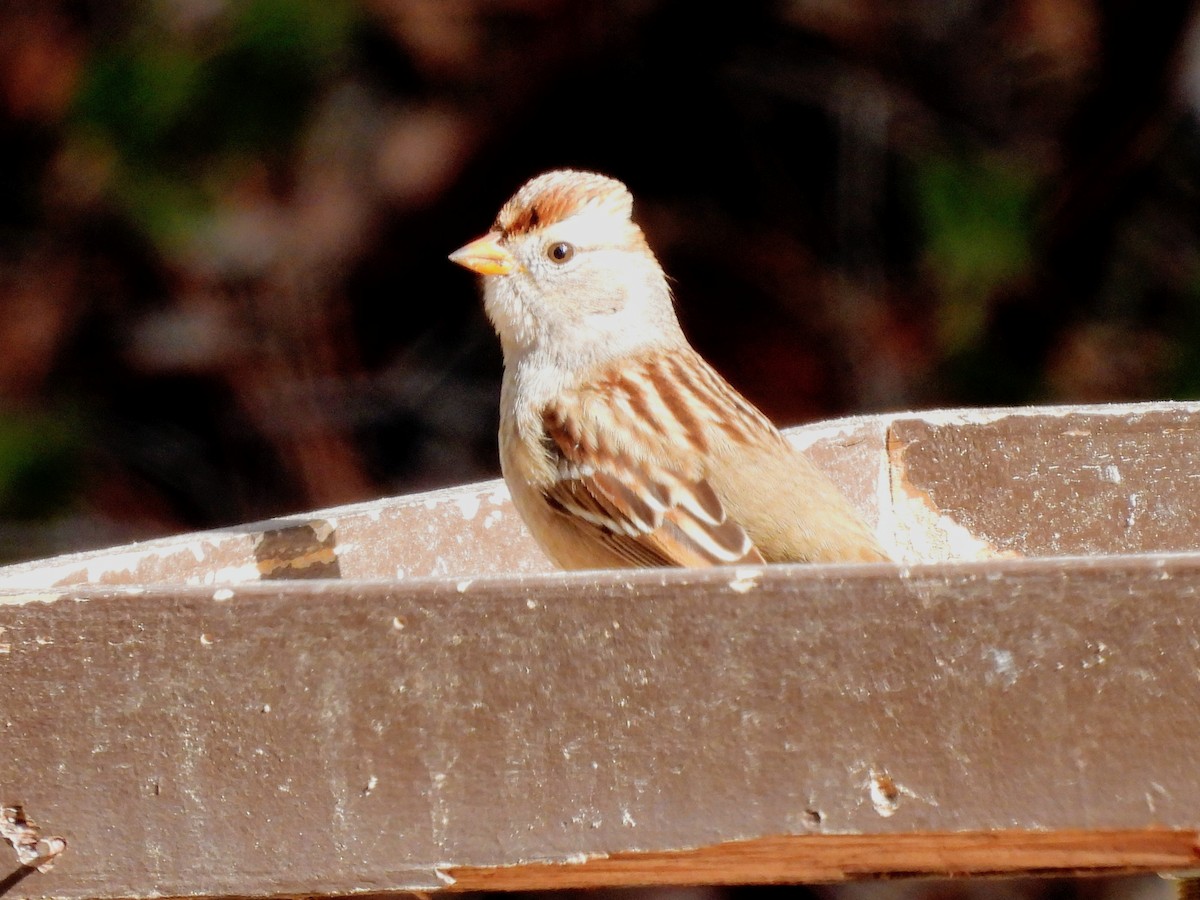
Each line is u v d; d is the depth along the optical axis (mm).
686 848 5273
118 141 14312
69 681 5363
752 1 15562
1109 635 5121
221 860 5379
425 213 15508
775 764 5234
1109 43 14523
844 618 5180
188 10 14281
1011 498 8133
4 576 6555
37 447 14508
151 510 14805
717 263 15180
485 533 8070
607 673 5254
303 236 15125
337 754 5340
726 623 5211
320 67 14469
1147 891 13273
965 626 5152
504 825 5316
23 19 14914
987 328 14031
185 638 5340
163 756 5375
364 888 5363
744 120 15586
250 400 15109
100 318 15211
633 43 15602
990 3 15203
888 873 5711
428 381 15477
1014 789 5180
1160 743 5137
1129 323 14164
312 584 5320
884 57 15289
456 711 5305
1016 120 14859
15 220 15305
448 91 15602
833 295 14773
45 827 5395
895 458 8242
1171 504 8047
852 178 15062
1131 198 14320
